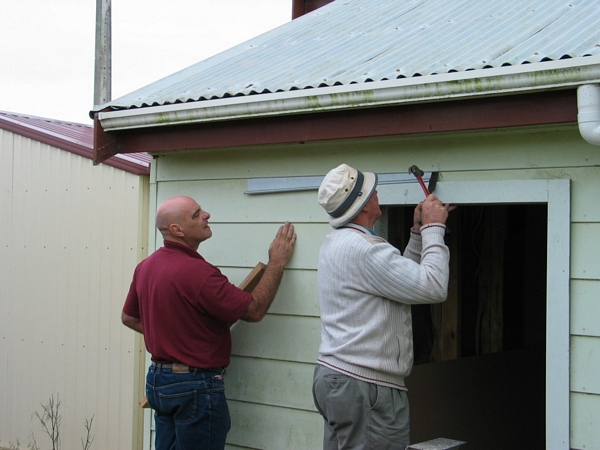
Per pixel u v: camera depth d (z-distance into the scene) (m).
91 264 6.12
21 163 6.66
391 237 4.75
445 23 4.53
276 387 4.28
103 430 5.98
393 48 4.20
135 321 4.44
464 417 5.32
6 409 6.70
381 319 3.36
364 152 3.99
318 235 4.14
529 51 3.35
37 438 6.45
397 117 3.62
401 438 3.40
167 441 4.10
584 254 3.32
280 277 4.12
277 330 4.29
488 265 5.89
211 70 4.96
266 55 5.03
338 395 3.35
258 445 4.34
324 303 3.53
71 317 6.24
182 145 4.41
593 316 3.28
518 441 6.03
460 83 3.27
